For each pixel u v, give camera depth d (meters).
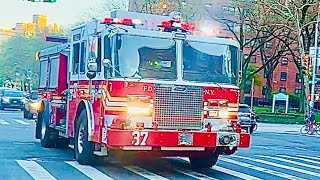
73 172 11.42
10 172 11.16
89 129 11.67
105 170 11.89
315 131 33.12
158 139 10.89
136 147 10.84
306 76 39.66
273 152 18.84
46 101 16.50
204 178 11.34
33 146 16.59
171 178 11.16
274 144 22.89
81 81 12.66
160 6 44.16
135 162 13.52
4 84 86.50
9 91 43.66
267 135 29.47
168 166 13.08
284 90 86.06
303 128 35.25
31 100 30.42
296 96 75.06
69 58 14.05
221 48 11.81
